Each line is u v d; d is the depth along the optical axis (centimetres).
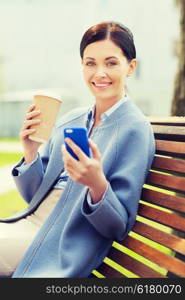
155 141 198
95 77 194
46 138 192
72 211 181
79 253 175
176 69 365
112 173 184
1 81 2966
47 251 185
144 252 174
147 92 2455
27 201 234
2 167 977
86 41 194
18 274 183
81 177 157
